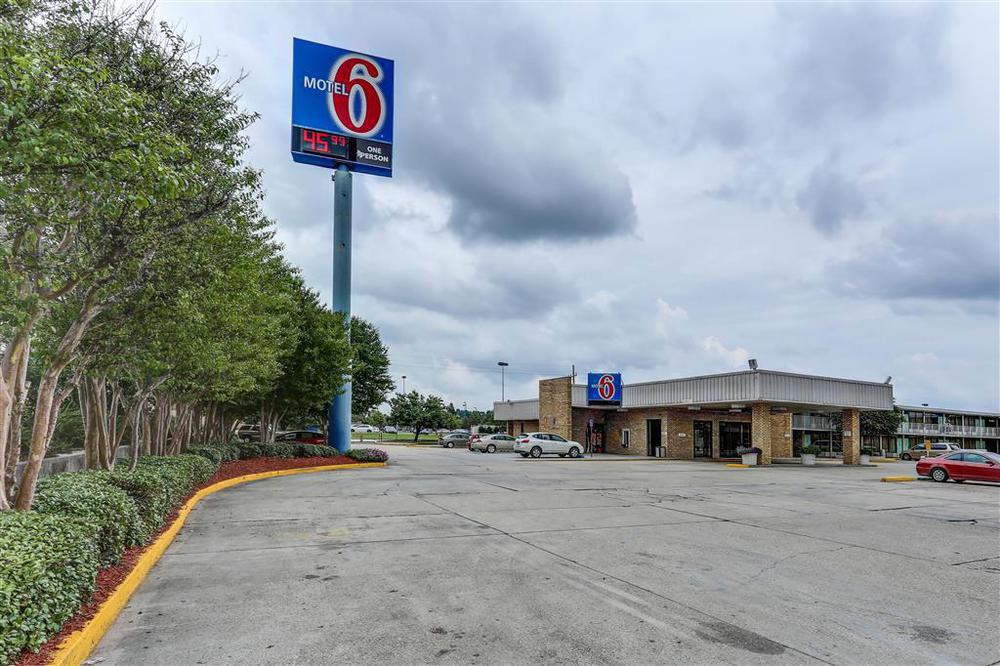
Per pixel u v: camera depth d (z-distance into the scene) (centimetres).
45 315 789
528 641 562
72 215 642
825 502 1719
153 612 637
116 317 870
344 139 3234
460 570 823
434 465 2998
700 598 706
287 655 524
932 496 1938
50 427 831
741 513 1441
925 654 545
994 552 1022
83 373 919
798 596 723
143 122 621
